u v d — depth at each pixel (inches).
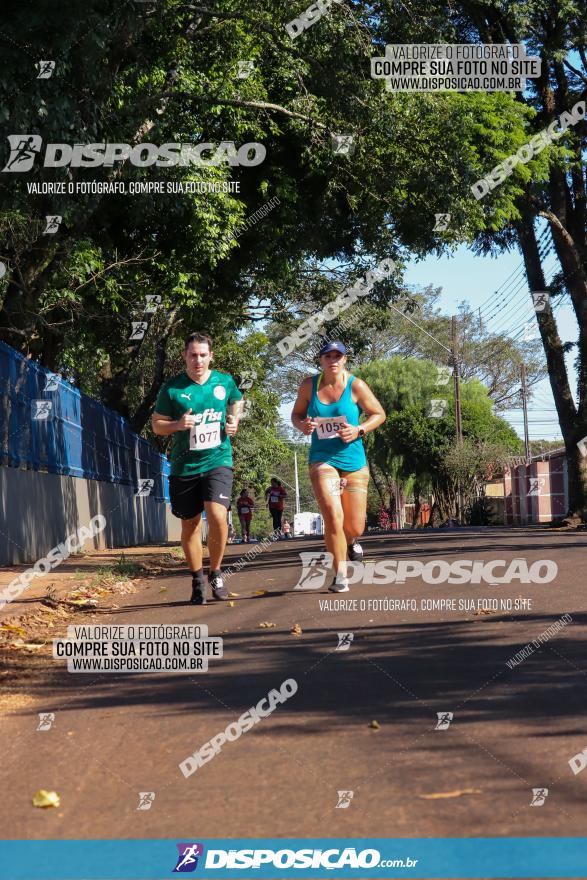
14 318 691.4
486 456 1893.5
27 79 490.3
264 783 150.7
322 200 848.9
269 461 2214.6
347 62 675.4
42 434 634.2
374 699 199.6
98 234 789.2
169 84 702.5
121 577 473.4
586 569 427.8
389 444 2240.4
